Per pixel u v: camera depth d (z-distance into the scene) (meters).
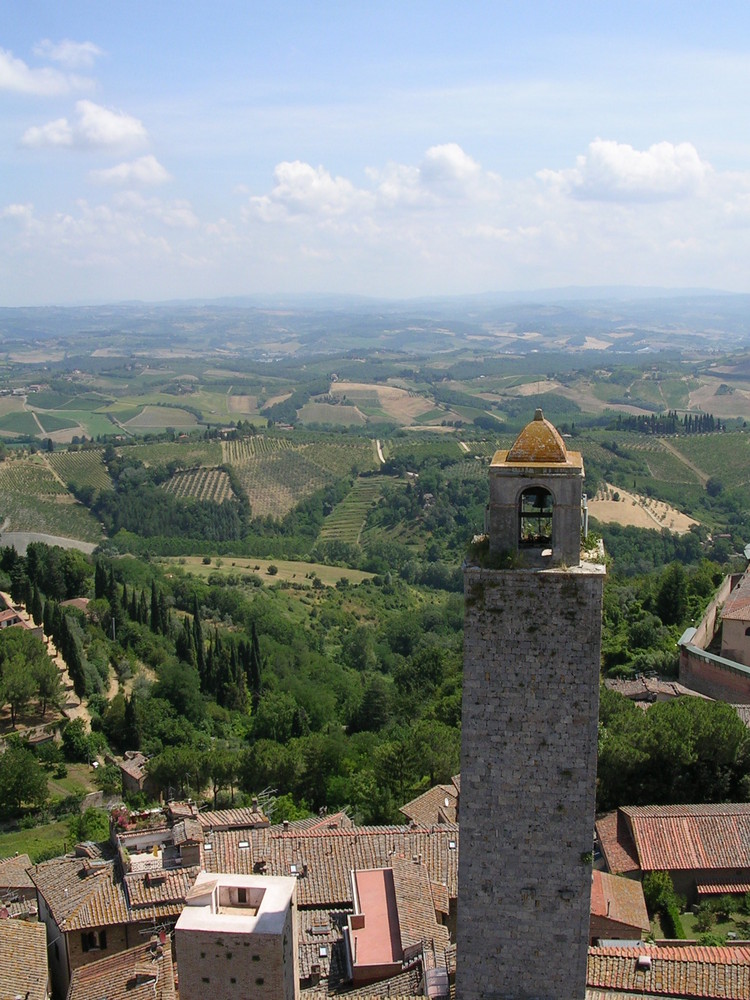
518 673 32.94
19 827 98.25
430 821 74.50
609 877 57.44
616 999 42.53
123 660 154.75
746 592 100.56
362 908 52.47
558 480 32.16
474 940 34.56
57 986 56.53
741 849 60.50
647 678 99.75
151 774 100.81
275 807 87.06
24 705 130.12
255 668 158.12
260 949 40.50
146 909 54.78
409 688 147.12
